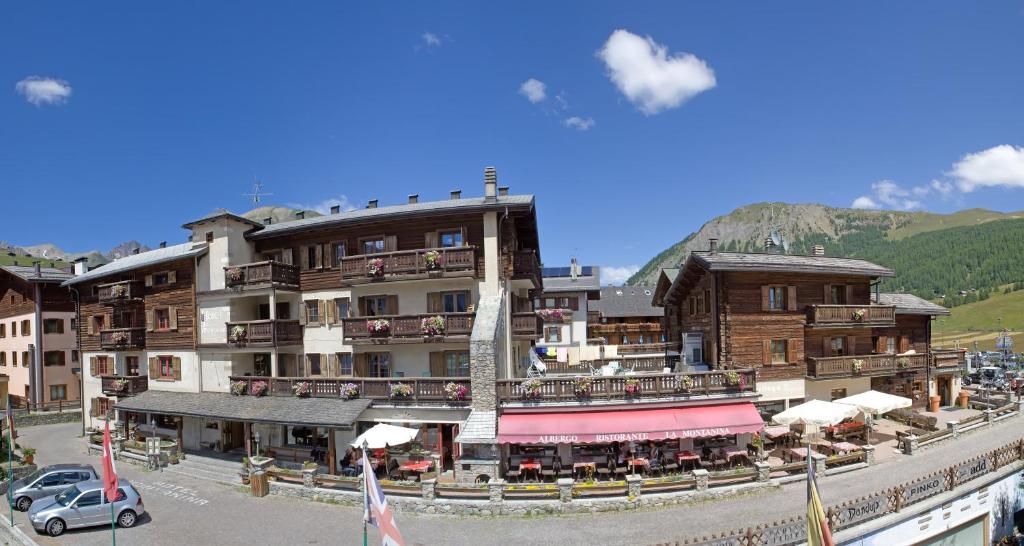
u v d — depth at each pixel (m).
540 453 28.06
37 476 28.64
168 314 40.06
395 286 34.38
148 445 34.94
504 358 32.34
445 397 29.48
